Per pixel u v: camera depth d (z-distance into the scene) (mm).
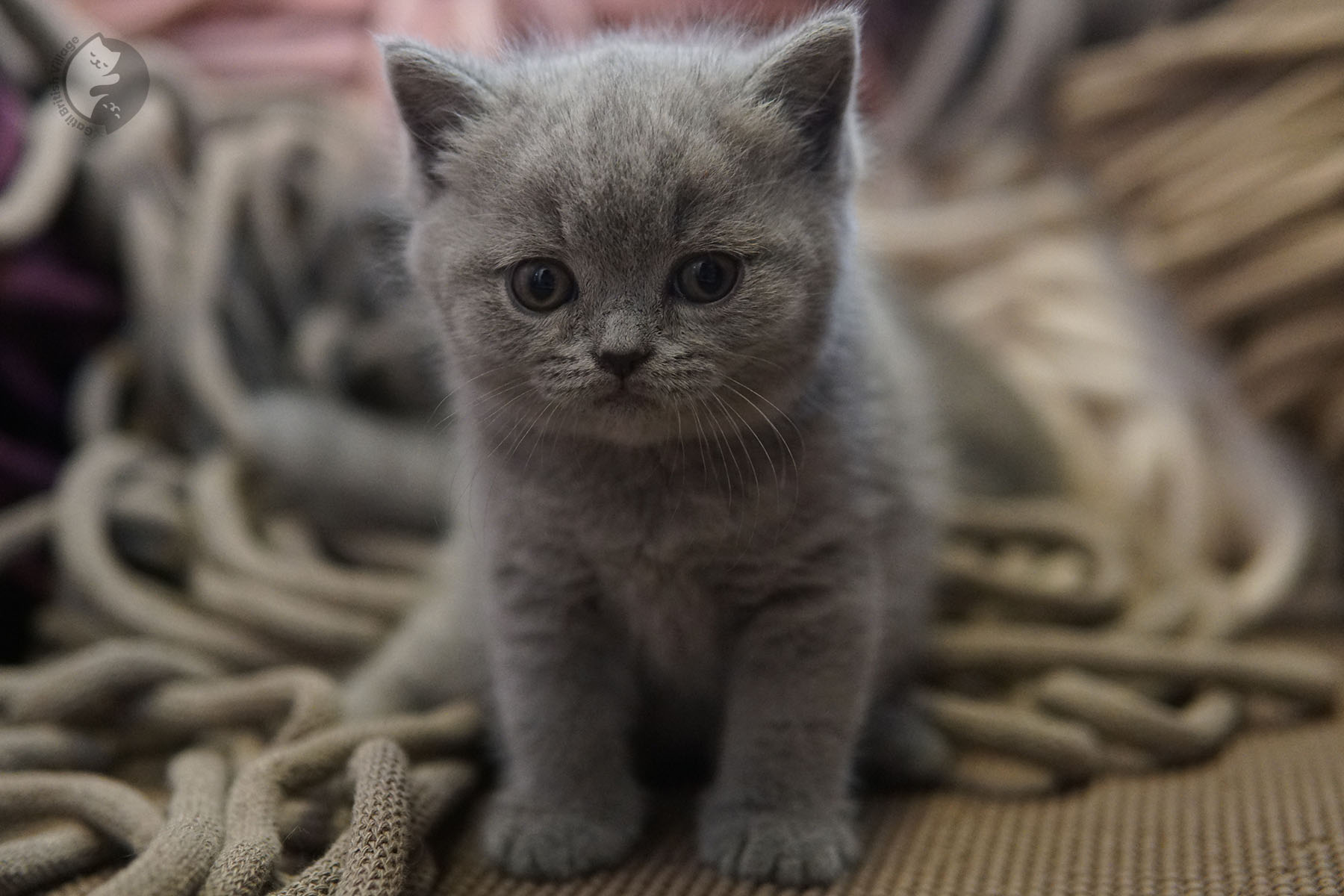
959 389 498
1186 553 488
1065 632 428
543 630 362
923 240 540
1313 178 464
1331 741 385
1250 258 488
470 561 384
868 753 381
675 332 331
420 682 400
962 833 355
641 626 363
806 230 340
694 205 328
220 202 484
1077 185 552
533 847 345
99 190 467
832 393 354
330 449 469
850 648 354
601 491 348
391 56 346
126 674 373
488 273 339
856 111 365
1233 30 485
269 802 326
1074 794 374
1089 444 505
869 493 362
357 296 520
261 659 409
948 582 442
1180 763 384
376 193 490
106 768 374
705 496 344
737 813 351
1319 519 497
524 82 347
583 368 331
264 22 523
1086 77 536
